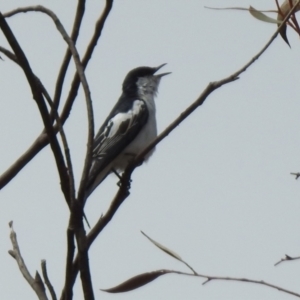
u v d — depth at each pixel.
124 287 6.06
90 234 7.34
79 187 5.89
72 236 5.93
